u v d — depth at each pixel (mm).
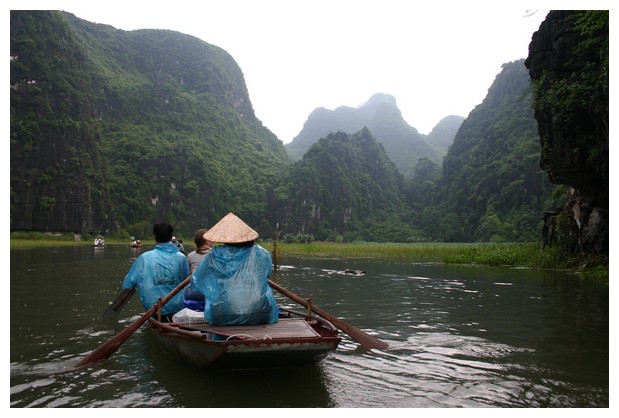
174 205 94438
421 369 4570
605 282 12562
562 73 16312
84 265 18484
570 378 4312
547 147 17344
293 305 8664
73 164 72625
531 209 75875
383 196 114625
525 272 15906
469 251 22281
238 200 104062
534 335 6129
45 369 4539
